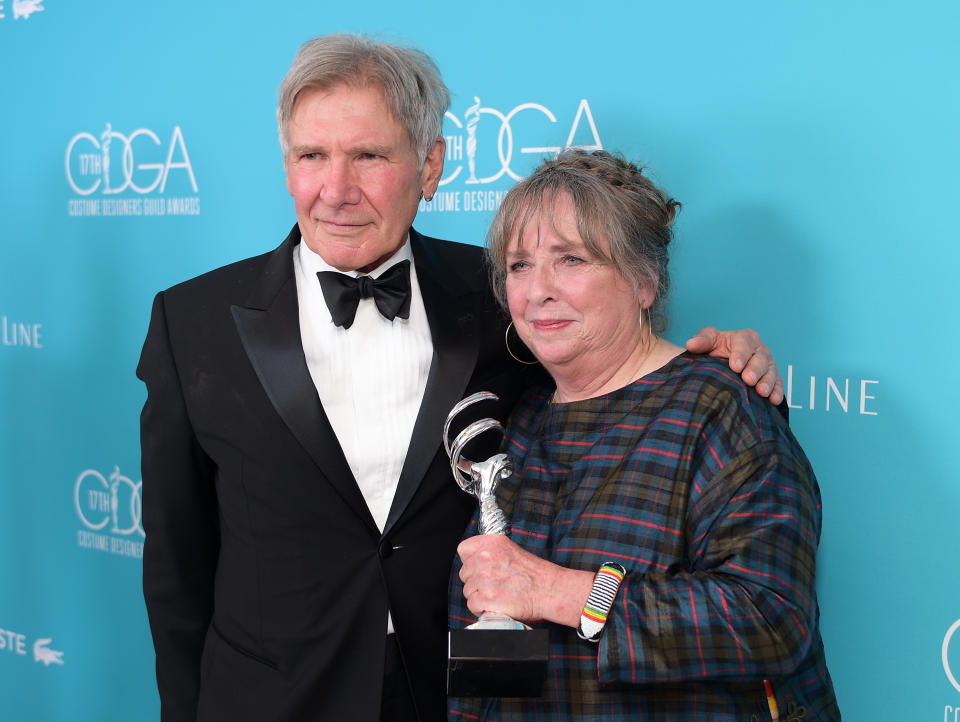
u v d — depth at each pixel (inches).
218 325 53.9
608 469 45.6
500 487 49.3
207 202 86.0
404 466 52.2
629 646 39.8
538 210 46.1
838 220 60.8
